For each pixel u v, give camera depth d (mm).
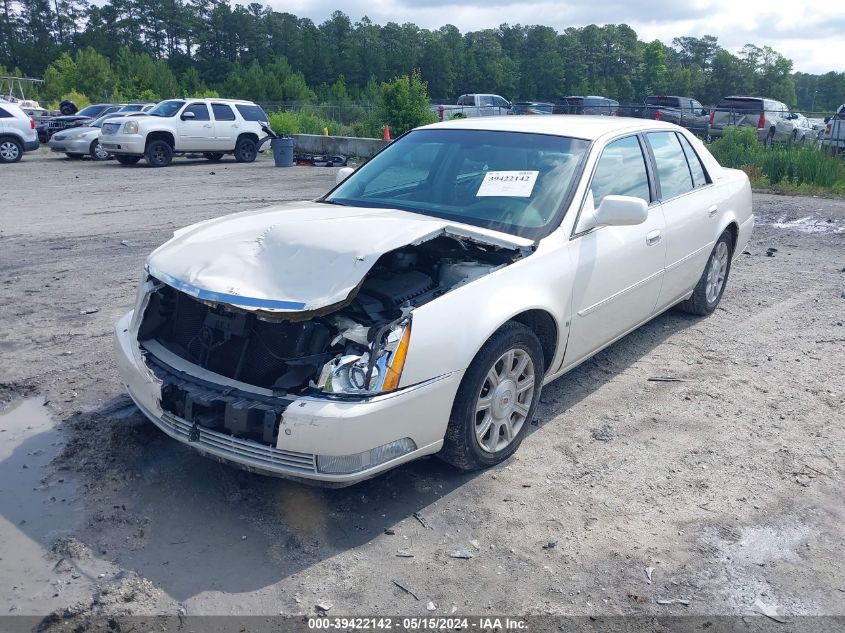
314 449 3152
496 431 3936
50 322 6180
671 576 3150
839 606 2994
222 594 2988
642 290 5066
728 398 4902
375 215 4117
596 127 5059
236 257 3578
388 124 24016
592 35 122125
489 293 3721
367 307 3496
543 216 4277
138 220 10992
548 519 3533
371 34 118750
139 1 116125
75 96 47094
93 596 2959
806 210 12109
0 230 10125
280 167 20172
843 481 3912
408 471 3939
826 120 20297
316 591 3020
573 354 4504
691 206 5656
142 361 3635
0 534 3352
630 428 4473
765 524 3523
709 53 132625
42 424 4379
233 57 111875
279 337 3404
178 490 3713
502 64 110125
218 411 3320
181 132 20438
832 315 6633
